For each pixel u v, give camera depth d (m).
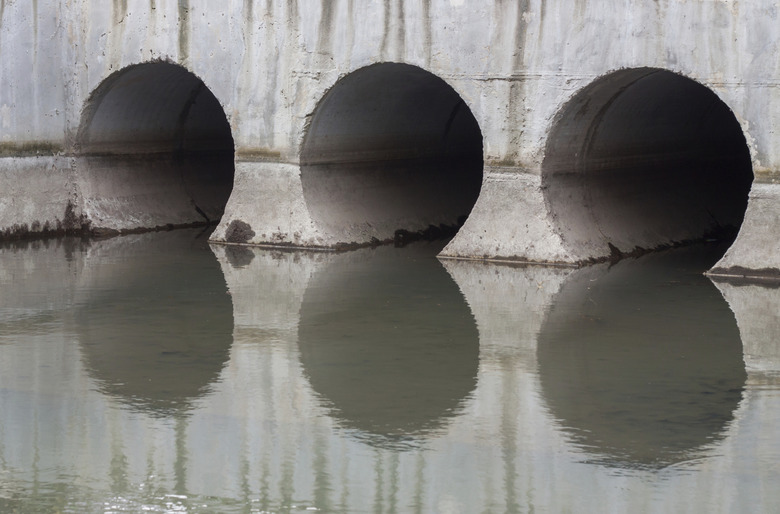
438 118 16.08
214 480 6.69
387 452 7.04
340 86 13.77
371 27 13.39
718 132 15.98
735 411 7.66
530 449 7.04
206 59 14.40
